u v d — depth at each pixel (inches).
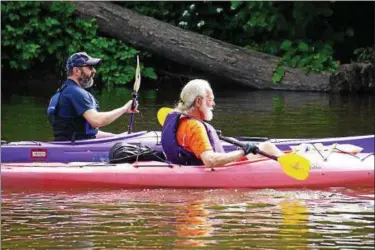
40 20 2052.2
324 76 1898.4
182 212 807.1
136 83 1029.8
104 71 2021.4
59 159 981.8
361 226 757.3
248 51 1957.4
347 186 934.4
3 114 1441.9
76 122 988.6
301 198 876.0
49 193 893.8
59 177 914.1
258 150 902.4
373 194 901.2
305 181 928.3
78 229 740.0
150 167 922.7
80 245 689.6
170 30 1985.7
